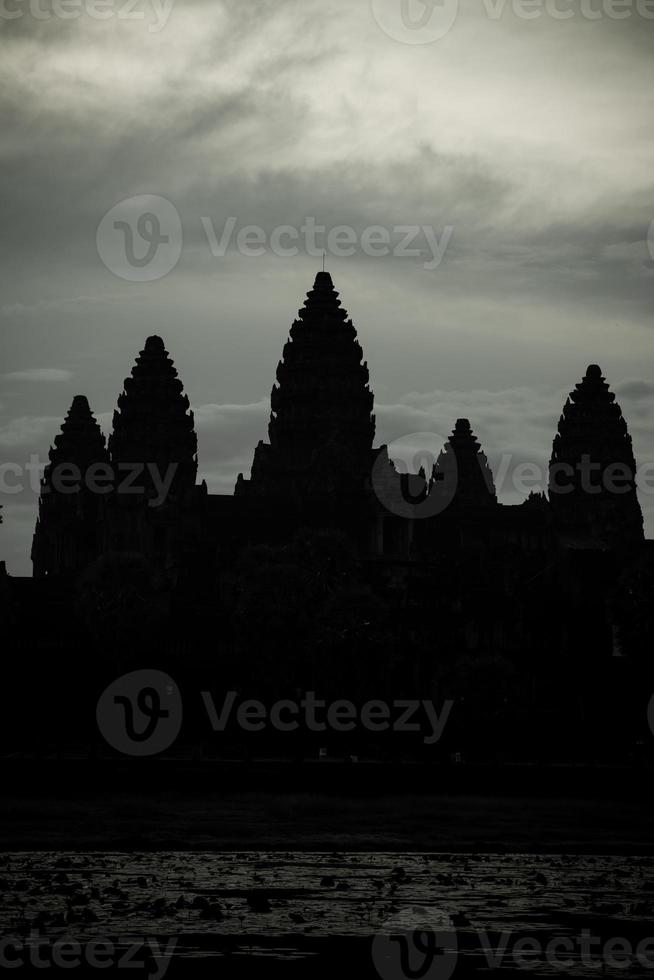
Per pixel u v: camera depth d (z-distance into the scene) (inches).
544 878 3841.0
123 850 4594.0
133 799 5797.2
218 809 5615.2
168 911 3174.2
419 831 5216.5
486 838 5098.4
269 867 4092.0
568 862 4436.5
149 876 3786.9
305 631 7500.0
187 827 5157.5
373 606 7554.1
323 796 5885.8
